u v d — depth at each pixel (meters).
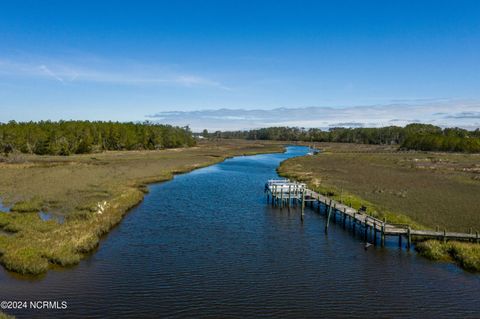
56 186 58.53
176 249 32.69
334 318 21.77
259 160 122.88
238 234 37.59
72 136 122.38
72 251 30.12
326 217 45.16
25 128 117.12
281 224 41.66
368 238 36.75
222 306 22.83
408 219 40.28
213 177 77.62
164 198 54.53
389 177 75.94
